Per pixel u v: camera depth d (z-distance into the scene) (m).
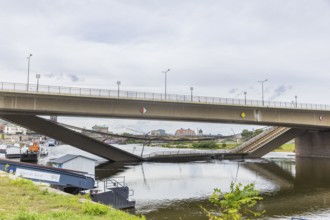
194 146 150.88
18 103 48.22
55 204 13.78
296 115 73.88
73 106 52.09
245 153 87.44
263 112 69.62
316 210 29.23
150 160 76.31
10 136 189.88
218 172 57.72
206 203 31.47
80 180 29.30
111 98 53.94
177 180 47.72
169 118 61.75
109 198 26.78
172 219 25.20
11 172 28.73
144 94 56.78
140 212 27.59
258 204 31.84
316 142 92.50
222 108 65.06
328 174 54.97
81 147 66.94
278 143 88.50
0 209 12.23
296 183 45.50
